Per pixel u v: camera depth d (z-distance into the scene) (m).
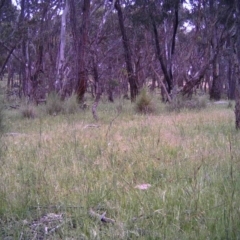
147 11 21.47
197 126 9.88
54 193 4.43
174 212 3.76
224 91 39.81
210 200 4.09
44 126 11.03
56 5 25.70
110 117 13.31
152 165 5.60
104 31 23.92
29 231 3.52
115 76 29.14
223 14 21.25
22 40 23.64
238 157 5.90
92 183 4.77
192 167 5.41
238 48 9.26
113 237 3.31
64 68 20.22
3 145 6.73
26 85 25.77
